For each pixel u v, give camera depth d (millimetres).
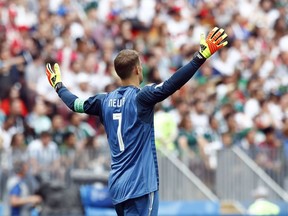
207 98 59875
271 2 75062
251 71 66125
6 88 55844
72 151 48969
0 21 62031
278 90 65250
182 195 50875
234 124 56375
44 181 48000
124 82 24906
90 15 67312
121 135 24453
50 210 47656
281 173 51406
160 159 50781
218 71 64438
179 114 54938
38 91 57219
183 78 23719
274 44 70500
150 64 61219
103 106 24891
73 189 48219
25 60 58719
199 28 69188
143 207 24250
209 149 51562
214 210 50844
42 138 50094
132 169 24266
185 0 72875
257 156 51594
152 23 68188
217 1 73812
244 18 72312
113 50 64750
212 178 51250
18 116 54062
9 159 48219
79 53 61219
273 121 59969
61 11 66312
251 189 51406
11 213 47688
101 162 49281
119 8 69688
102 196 48906
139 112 24250
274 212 50844
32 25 64062
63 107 55688
